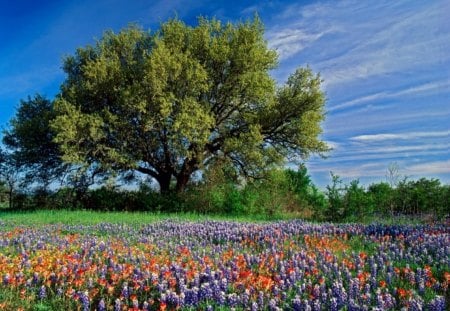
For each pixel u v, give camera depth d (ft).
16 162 106.42
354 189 69.41
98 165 99.66
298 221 65.87
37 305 25.11
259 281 26.86
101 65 96.27
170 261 34.30
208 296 25.00
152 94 91.66
